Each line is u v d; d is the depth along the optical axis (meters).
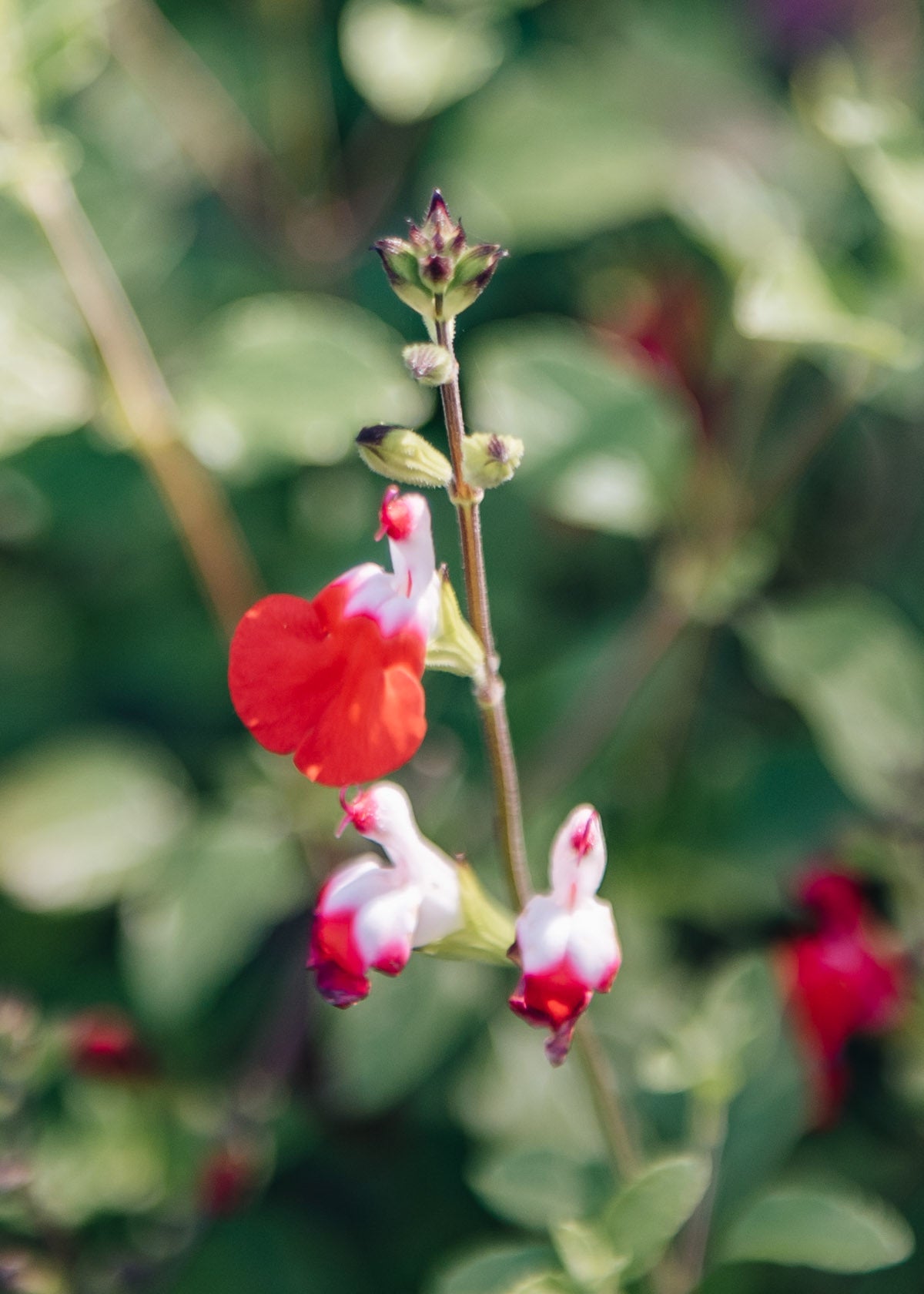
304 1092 0.41
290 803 0.41
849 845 0.39
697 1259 0.36
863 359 0.40
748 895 0.40
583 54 0.46
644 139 0.42
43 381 0.40
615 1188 0.36
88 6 0.39
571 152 0.42
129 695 0.44
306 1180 0.40
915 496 0.45
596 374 0.40
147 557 0.44
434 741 0.42
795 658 0.40
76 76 0.40
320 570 0.42
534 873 0.40
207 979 0.40
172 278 0.45
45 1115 0.39
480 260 0.31
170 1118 0.39
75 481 0.41
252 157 0.47
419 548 0.32
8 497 0.41
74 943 0.42
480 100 0.44
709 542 0.41
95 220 0.45
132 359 0.40
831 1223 0.35
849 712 0.39
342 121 0.48
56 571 0.45
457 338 0.46
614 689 0.41
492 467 0.31
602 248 0.47
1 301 0.41
